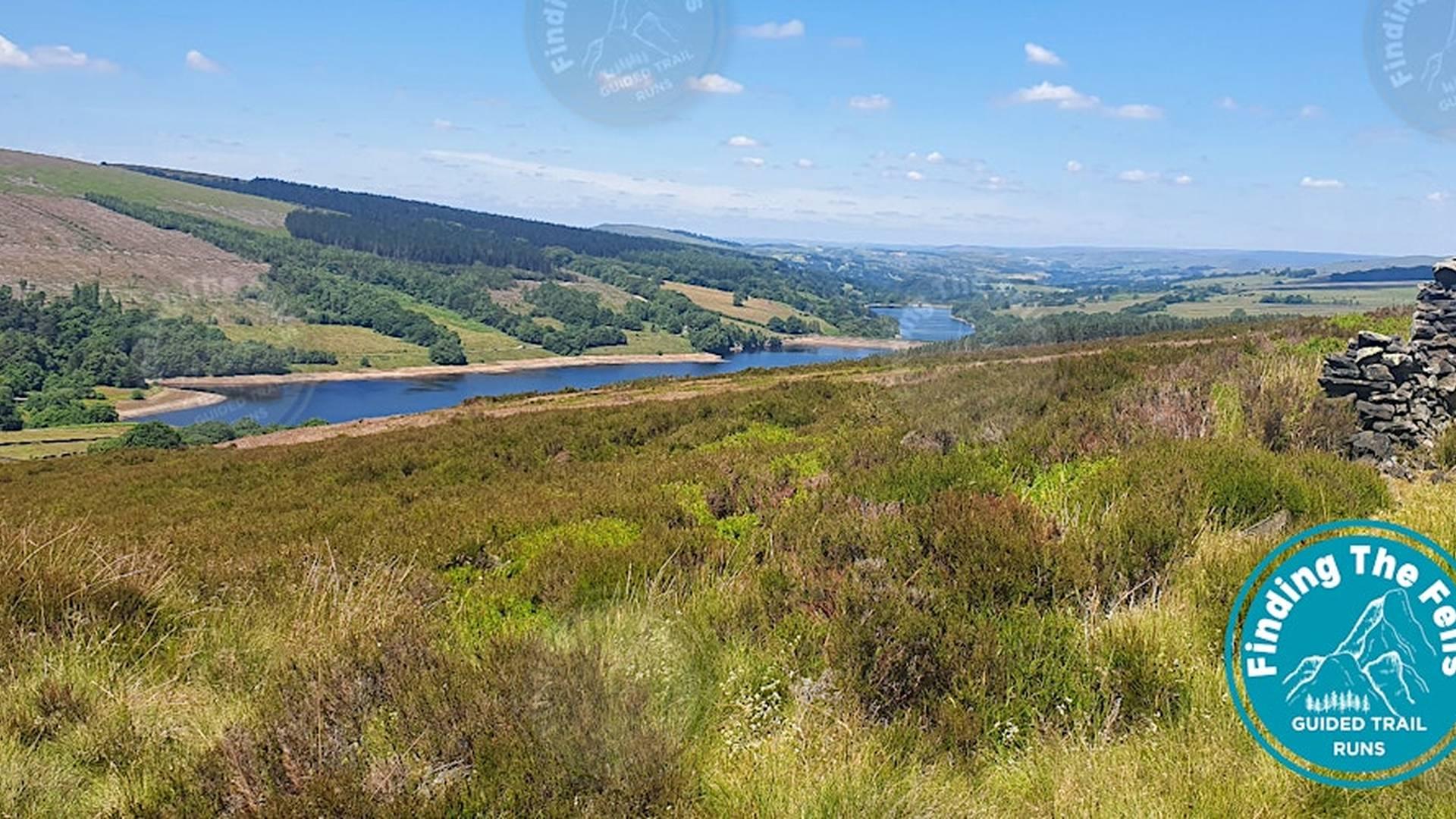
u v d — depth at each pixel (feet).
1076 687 11.71
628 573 18.01
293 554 22.98
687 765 10.36
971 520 16.30
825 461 31.99
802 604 14.83
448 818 9.17
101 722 11.68
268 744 10.17
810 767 10.29
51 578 15.17
